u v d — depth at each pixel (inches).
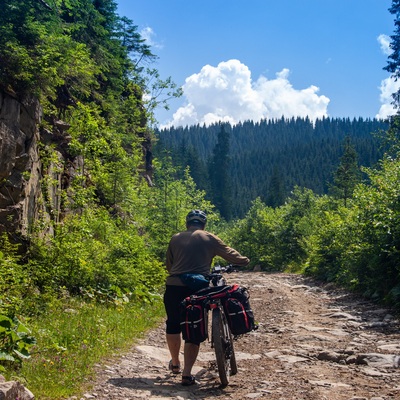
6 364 207.8
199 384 217.5
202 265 225.3
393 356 255.1
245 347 312.5
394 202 530.6
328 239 890.7
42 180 499.2
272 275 1203.9
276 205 5078.7
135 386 207.8
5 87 411.5
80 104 640.4
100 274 474.9
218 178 5433.1
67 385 193.5
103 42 962.7
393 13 1364.4
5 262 349.4
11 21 455.2
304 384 209.2
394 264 496.1
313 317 448.1
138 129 1110.4
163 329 376.2
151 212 887.7
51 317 322.0
